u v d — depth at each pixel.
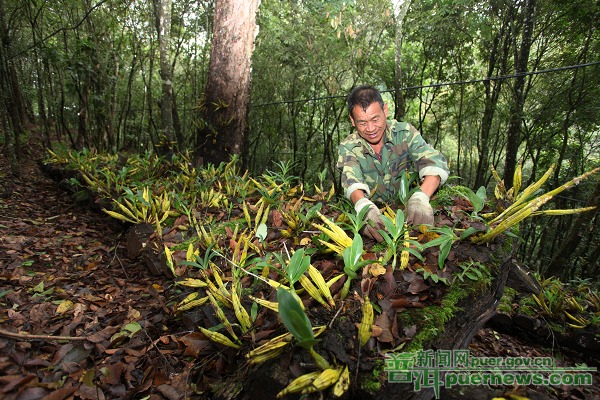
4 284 2.30
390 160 2.32
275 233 2.49
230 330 1.45
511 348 2.59
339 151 2.38
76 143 9.35
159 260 2.58
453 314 1.35
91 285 2.49
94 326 1.91
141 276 2.68
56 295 2.23
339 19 5.91
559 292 2.85
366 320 1.07
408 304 1.33
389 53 8.72
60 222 3.88
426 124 12.27
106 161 5.82
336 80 7.70
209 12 7.95
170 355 1.74
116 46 8.98
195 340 1.69
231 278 1.90
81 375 1.49
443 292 1.45
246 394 1.20
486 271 1.57
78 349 1.65
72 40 8.33
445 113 9.87
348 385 0.98
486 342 2.64
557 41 6.81
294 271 1.41
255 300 1.40
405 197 1.93
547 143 8.17
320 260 1.91
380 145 2.30
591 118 6.77
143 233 2.92
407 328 1.22
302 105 8.82
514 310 2.62
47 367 1.48
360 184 2.07
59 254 2.98
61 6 7.30
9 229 3.39
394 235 1.48
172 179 4.35
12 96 6.44
